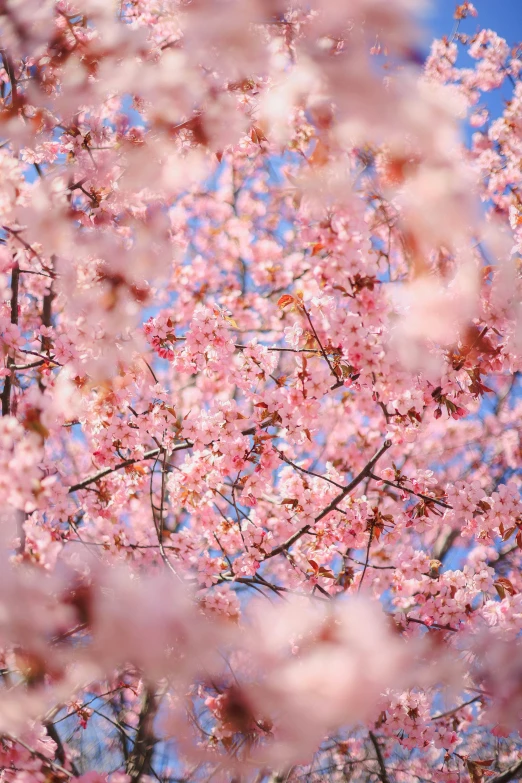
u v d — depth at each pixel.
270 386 3.93
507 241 1.76
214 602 3.26
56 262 3.32
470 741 5.06
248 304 6.28
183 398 5.60
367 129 1.58
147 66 2.45
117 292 3.17
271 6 1.63
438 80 5.96
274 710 1.74
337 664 1.58
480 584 3.72
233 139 2.85
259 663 1.74
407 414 3.50
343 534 4.06
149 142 2.88
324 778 5.43
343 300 3.10
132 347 3.64
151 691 4.01
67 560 2.03
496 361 3.23
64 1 2.51
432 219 1.65
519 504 3.71
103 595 1.78
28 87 2.93
